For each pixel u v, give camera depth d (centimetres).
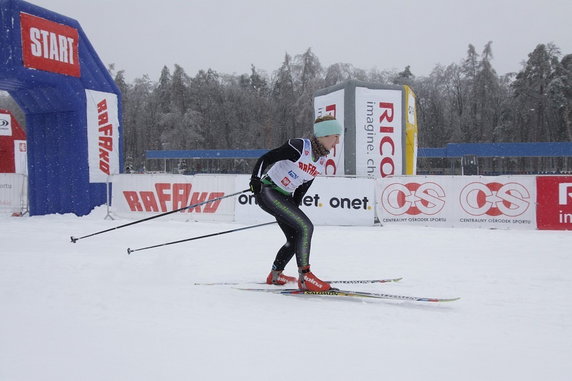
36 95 961
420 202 774
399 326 239
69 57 960
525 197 731
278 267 340
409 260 458
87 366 175
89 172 998
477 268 416
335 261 453
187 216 836
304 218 315
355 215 783
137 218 865
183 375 168
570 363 187
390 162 953
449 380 167
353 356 191
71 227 766
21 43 863
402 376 170
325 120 312
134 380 163
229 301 288
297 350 197
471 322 250
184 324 235
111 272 377
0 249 531
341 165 947
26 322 236
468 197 757
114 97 1070
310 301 293
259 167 309
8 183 996
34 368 173
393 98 948
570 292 326
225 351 194
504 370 178
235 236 637
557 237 636
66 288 316
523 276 381
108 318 244
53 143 992
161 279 355
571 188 710
